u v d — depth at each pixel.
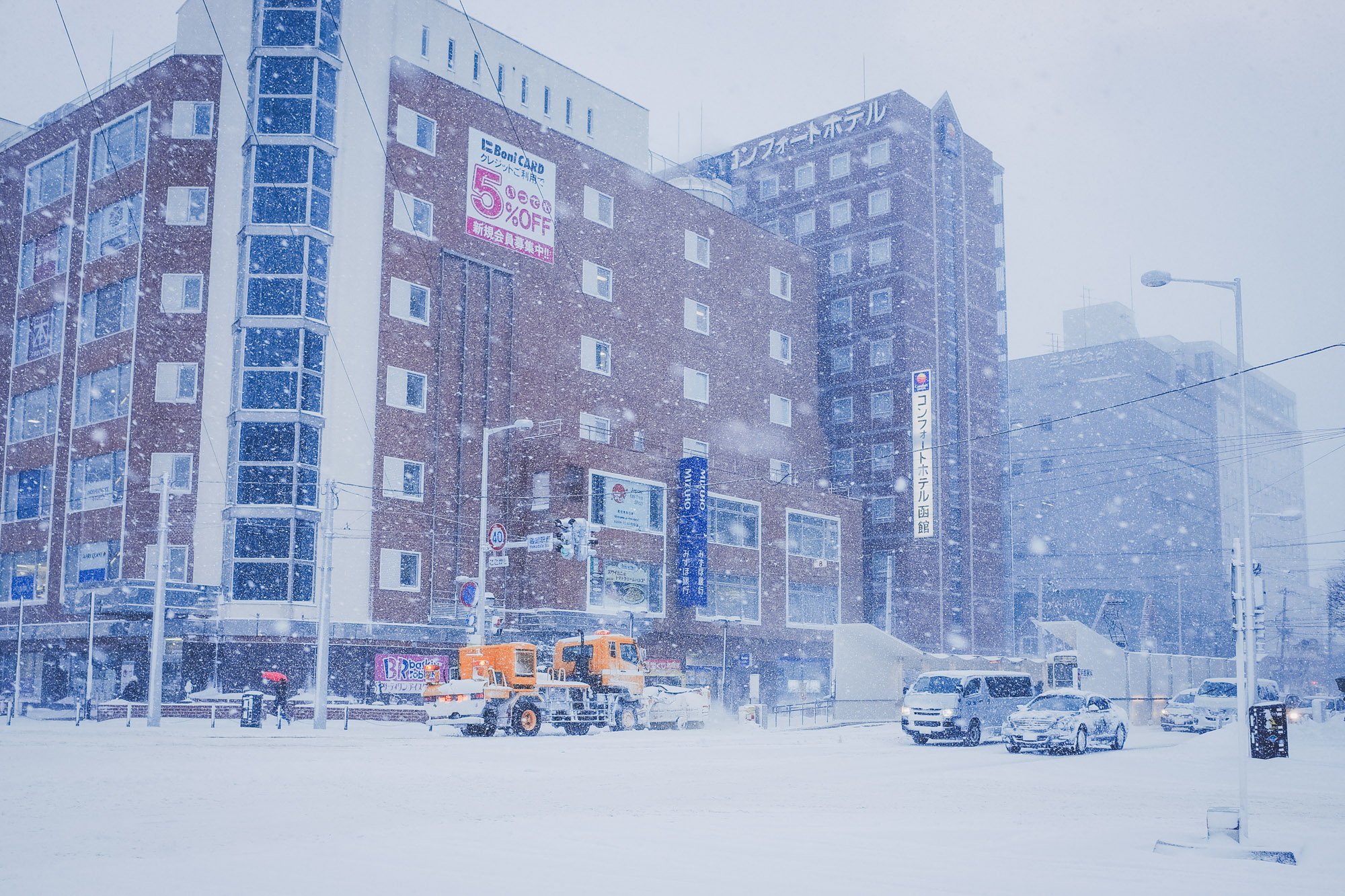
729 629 55.72
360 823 12.02
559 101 60.97
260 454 42.78
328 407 44.28
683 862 9.58
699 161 80.62
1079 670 46.38
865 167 73.56
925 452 66.81
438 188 49.16
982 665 49.31
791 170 76.69
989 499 74.56
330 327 44.59
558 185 54.72
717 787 16.92
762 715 40.69
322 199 45.31
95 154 48.94
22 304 52.16
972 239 76.88
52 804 13.20
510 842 10.70
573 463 49.09
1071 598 105.50
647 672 36.94
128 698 40.72
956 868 9.49
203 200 44.84
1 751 21.16
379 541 44.75
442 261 48.94
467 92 50.78
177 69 45.50
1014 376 125.88
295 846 10.30
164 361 43.84
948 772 20.81
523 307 52.03
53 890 8.05
